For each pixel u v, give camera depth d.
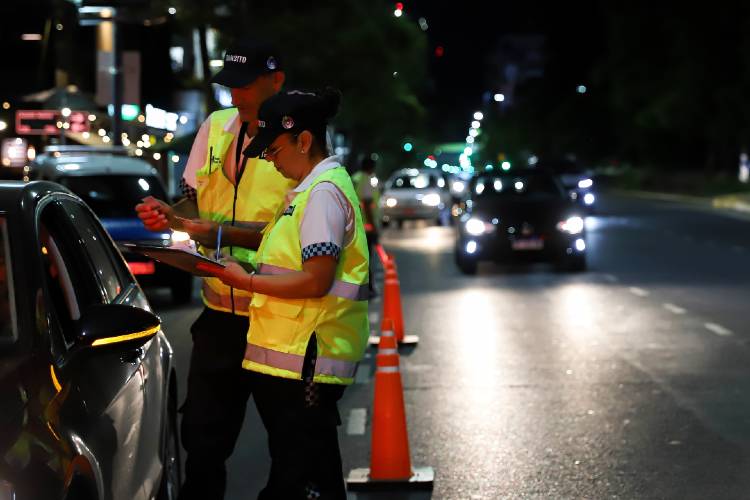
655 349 15.23
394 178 54.34
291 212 6.18
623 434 10.58
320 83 49.38
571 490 8.85
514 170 27.92
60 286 5.90
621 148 105.69
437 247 36.25
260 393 6.29
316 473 6.30
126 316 5.46
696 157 94.38
